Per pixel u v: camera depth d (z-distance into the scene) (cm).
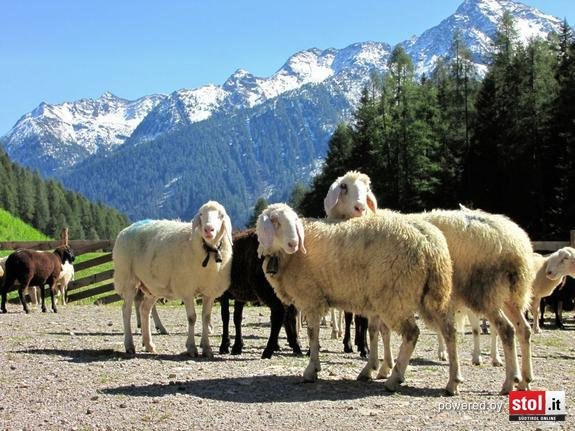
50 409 814
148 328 1260
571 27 5719
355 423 760
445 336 908
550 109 5006
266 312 2191
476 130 5412
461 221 946
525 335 923
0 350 1222
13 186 11325
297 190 13762
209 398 873
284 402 858
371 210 1109
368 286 934
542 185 4972
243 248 1258
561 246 2184
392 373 935
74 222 12788
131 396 876
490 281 921
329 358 1233
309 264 981
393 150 6525
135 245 1248
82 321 1775
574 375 1063
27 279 1994
